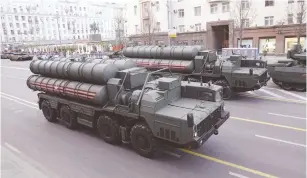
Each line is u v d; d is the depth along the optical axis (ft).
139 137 22.27
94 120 26.91
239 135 26.55
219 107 22.84
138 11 143.13
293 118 31.17
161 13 131.34
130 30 151.33
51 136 28.14
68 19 340.39
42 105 33.24
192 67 44.39
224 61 41.83
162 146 24.48
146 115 21.03
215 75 41.42
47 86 30.45
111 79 24.26
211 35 117.50
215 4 114.83
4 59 157.99
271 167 20.29
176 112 20.36
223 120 23.15
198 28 122.72
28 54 145.79
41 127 31.17
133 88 23.88
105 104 24.80
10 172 20.49
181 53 45.50
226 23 111.24
